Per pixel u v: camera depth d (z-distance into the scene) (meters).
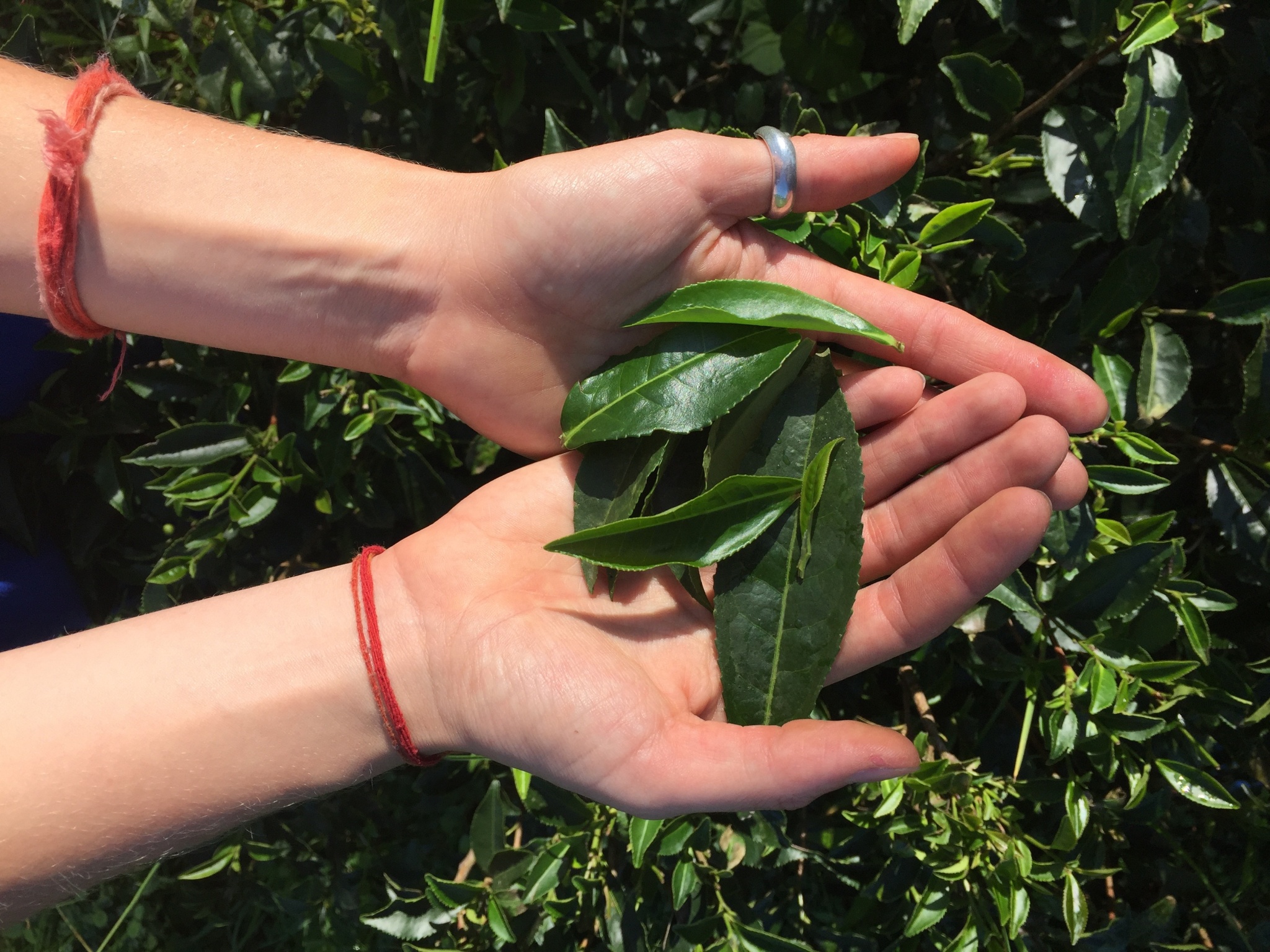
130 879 0.46
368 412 0.33
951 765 0.32
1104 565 0.31
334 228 0.29
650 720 0.25
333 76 0.31
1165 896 0.36
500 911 0.36
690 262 0.28
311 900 0.43
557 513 0.29
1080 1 0.28
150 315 0.29
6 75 0.28
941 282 0.33
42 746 0.25
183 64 0.36
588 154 0.27
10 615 0.34
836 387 0.27
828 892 0.39
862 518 0.27
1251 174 0.31
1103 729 0.31
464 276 0.29
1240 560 0.33
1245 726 0.34
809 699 0.27
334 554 0.39
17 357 0.32
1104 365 0.32
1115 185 0.29
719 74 0.35
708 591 0.29
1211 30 0.27
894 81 0.35
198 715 0.26
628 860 0.36
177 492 0.33
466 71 0.32
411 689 0.27
